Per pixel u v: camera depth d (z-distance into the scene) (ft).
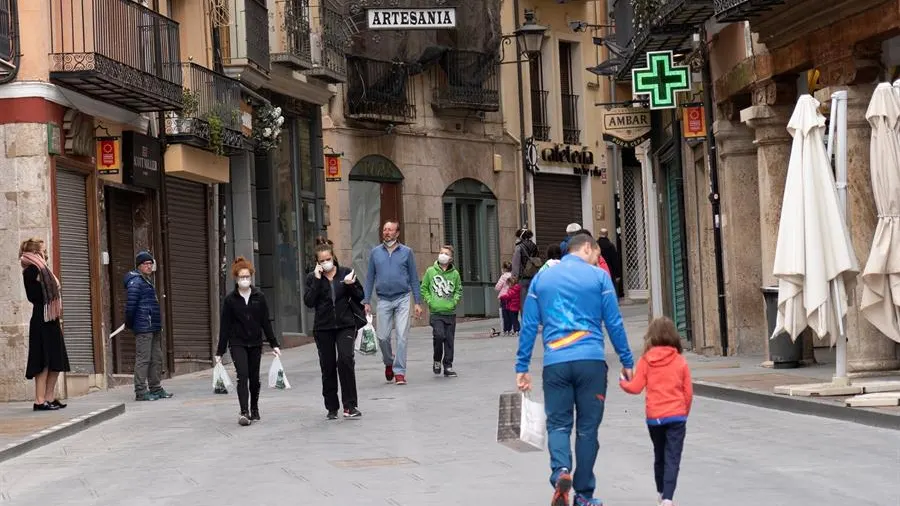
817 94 116.57
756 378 116.16
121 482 78.69
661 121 181.27
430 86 260.62
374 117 245.45
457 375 141.69
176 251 174.50
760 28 126.93
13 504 72.64
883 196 100.53
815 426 88.84
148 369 133.08
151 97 150.92
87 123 146.10
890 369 113.09
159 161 165.99
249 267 108.17
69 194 144.25
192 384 151.94
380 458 83.41
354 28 243.60
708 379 117.29
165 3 174.09
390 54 248.73
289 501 68.54
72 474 83.46
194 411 119.34
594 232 295.89
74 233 145.18
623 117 187.73
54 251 137.18
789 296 100.53
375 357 174.09
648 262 197.57
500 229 274.16
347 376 106.83
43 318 121.49
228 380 136.56
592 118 296.71
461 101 262.26
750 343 146.51
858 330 113.29
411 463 80.69
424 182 258.57
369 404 116.98
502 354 169.48
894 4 104.01
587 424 61.98
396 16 184.85
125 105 154.71
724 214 147.74
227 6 191.62
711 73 148.87
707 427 91.20
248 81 196.13
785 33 122.83
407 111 253.24
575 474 62.03
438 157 261.65
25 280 121.70
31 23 136.87
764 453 78.43
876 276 101.45
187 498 71.36
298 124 220.84
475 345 189.67
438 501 66.64
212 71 177.58
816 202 99.14
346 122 243.19
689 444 83.61
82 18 138.41
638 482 70.79
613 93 298.35
